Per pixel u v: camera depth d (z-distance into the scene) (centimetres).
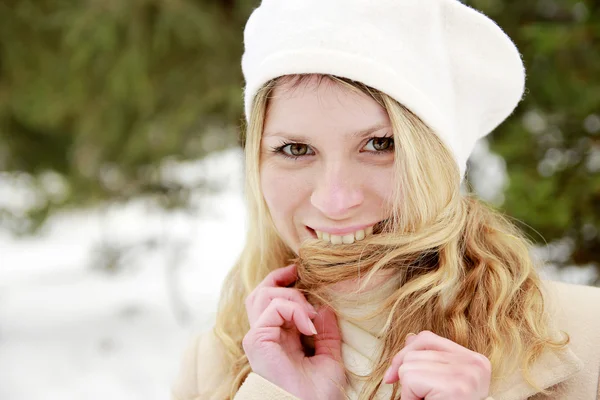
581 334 112
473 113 117
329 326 119
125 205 543
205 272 768
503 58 115
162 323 636
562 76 288
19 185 556
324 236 111
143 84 388
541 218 248
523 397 106
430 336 99
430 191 106
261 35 110
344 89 103
